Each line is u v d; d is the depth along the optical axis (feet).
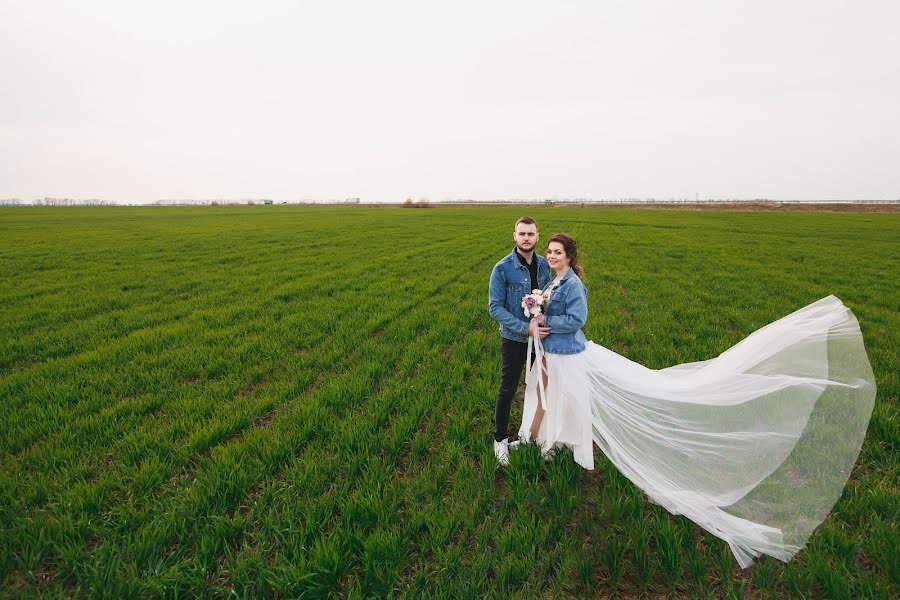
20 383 17.57
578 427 11.51
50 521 9.40
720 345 21.83
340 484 11.12
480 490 10.85
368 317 28.58
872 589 7.75
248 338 23.88
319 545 8.72
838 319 10.39
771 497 9.34
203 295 35.24
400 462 12.48
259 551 8.73
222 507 10.12
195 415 14.74
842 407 9.58
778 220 140.15
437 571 8.43
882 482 10.70
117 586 7.89
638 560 8.59
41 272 45.32
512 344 12.62
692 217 155.94
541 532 9.34
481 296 35.04
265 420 15.10
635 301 32.73
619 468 10.39
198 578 8.07
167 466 11.70
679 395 10.85
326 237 85.87
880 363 19.03
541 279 13.10
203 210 237.66
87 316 29.27
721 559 8.68
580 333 12.27
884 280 40.68
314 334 24.44
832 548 8.70
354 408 15.60
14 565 8.60
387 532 9.16
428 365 19.89
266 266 50.52
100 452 12.48
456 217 161.58
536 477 11.19
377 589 8.09
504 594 7.88
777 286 38.14
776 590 8.11
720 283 39.60
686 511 9.27
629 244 73.41
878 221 137.69
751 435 9.96
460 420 14.37
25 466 11.75
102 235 85.87
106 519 9.80
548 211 207.92
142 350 21.97
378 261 54.70
